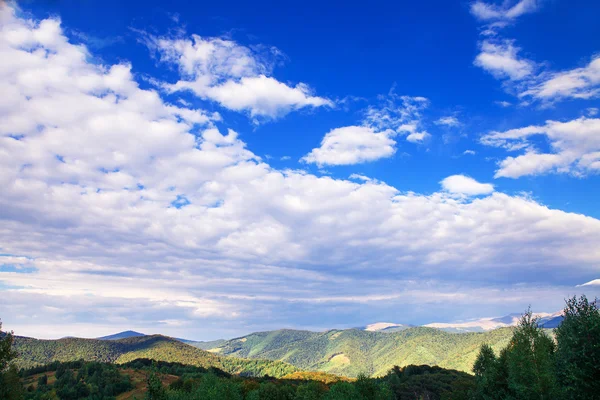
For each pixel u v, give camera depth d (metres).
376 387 74.12
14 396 41.94
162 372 185.88
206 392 68.75
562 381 37.72
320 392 95.75
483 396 54.66
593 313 36.31
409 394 126.19
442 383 138.62
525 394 39.94
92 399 124.00
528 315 44.81
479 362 65.31
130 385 145.12
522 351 42.34
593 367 34.12
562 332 38.59
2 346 41.81
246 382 114.00
